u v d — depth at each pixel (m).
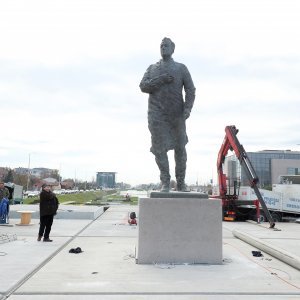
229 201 20.47
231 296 5.28
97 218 19.53
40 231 10.54
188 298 5.15
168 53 8.10
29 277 6.23
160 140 8.06
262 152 84.69
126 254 8.49
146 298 5.12
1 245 9.69
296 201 20.73
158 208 7.50
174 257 7.45
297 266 7.12
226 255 8.55
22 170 130.25
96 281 5.99
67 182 125.56
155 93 8.12
